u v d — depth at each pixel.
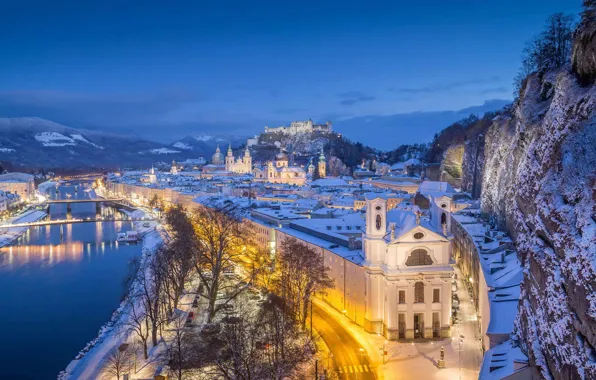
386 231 142.50
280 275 172.38
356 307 150.38
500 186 196.38
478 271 147.50
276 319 116.06
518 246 109.38
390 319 136.25
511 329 97.12
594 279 52.88
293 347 118.25
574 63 106.69
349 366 119.62
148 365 126.69
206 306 167.50
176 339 132.62
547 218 75.62
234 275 195.62
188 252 169.00
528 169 120.25
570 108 95.94
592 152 73.06
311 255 156.12
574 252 59.72
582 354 53.91
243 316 136.38
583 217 62.25
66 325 167.50
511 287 114.62
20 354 144.00
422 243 136.38
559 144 93.00
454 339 135.62
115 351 137.12
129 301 171.88
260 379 102.19
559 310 62.84
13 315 177.75
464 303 165.12
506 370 81.56
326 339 137.38
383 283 139.75
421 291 137.00
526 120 166.12
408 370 116.75
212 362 115.50
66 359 140.50
